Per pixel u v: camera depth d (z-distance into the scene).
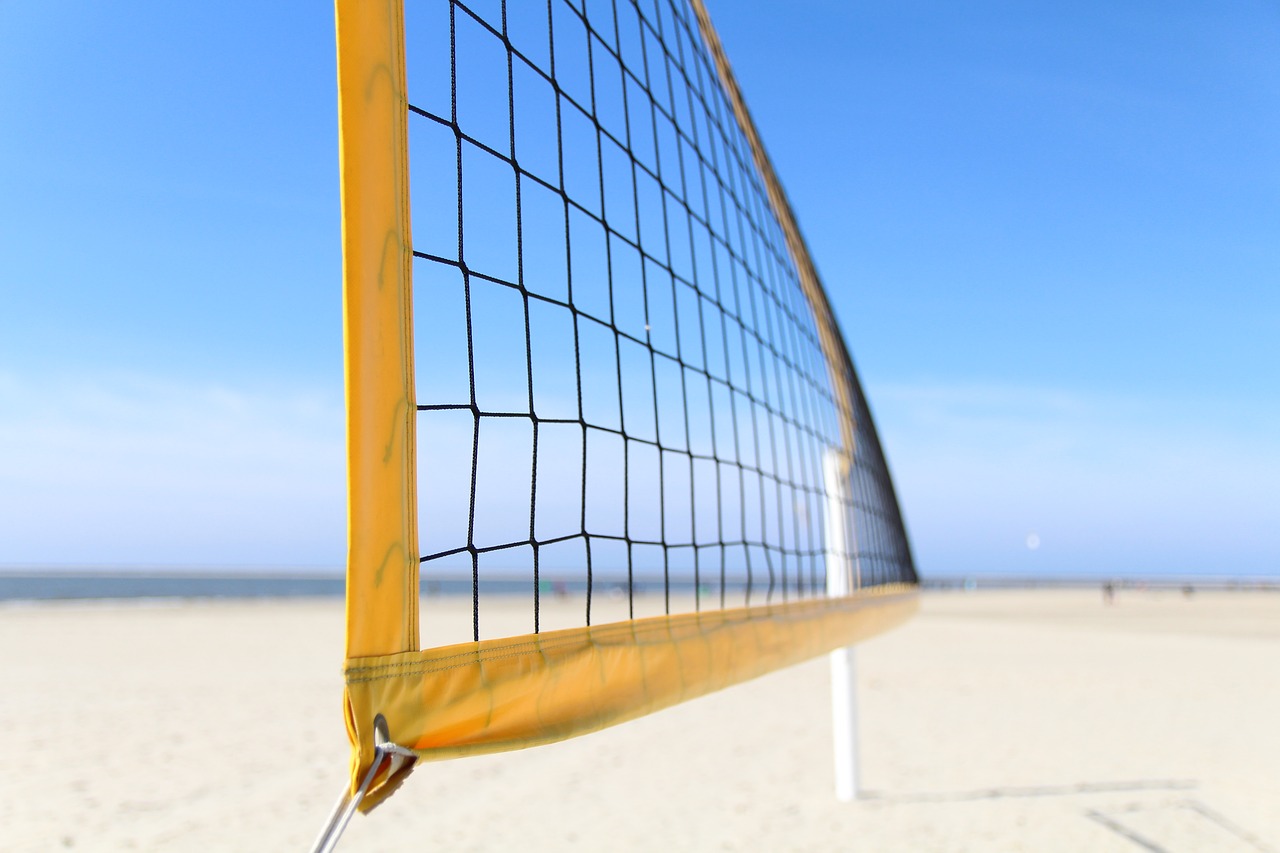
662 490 1.72
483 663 1.03
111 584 61.22
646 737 5.50
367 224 0.89
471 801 4.07
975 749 5.20
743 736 5.55
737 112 2.82
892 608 4.07
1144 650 11.22
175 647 11.18
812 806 4.01
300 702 6.79
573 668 1.21
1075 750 5.16
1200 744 5.34
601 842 3.50
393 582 0.89
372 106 0.92
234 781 4.43
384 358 0.90
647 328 1.78
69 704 6.67
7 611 20.91
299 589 53.44
